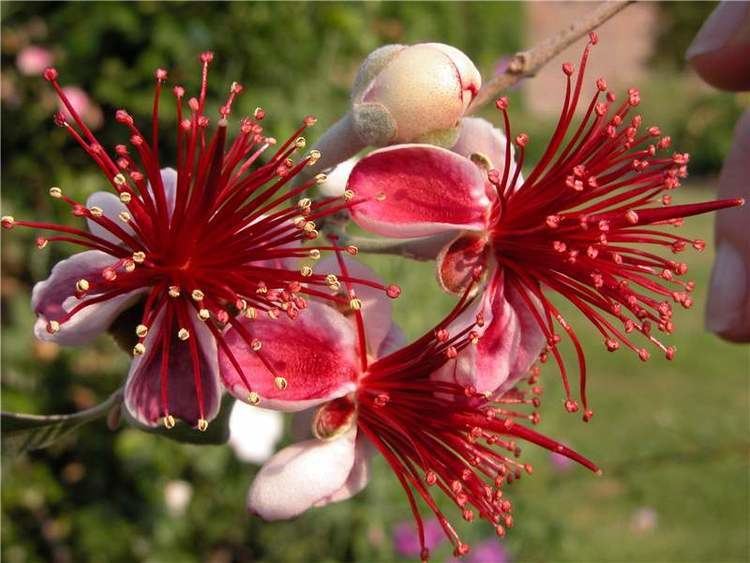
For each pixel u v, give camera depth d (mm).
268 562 256
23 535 251
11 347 254
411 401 96
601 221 95
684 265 98
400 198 94
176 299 91
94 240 92
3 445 100
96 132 264
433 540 238
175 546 255
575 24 105
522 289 100
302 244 94
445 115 94
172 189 96
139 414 89
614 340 99
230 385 88
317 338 93
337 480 93
